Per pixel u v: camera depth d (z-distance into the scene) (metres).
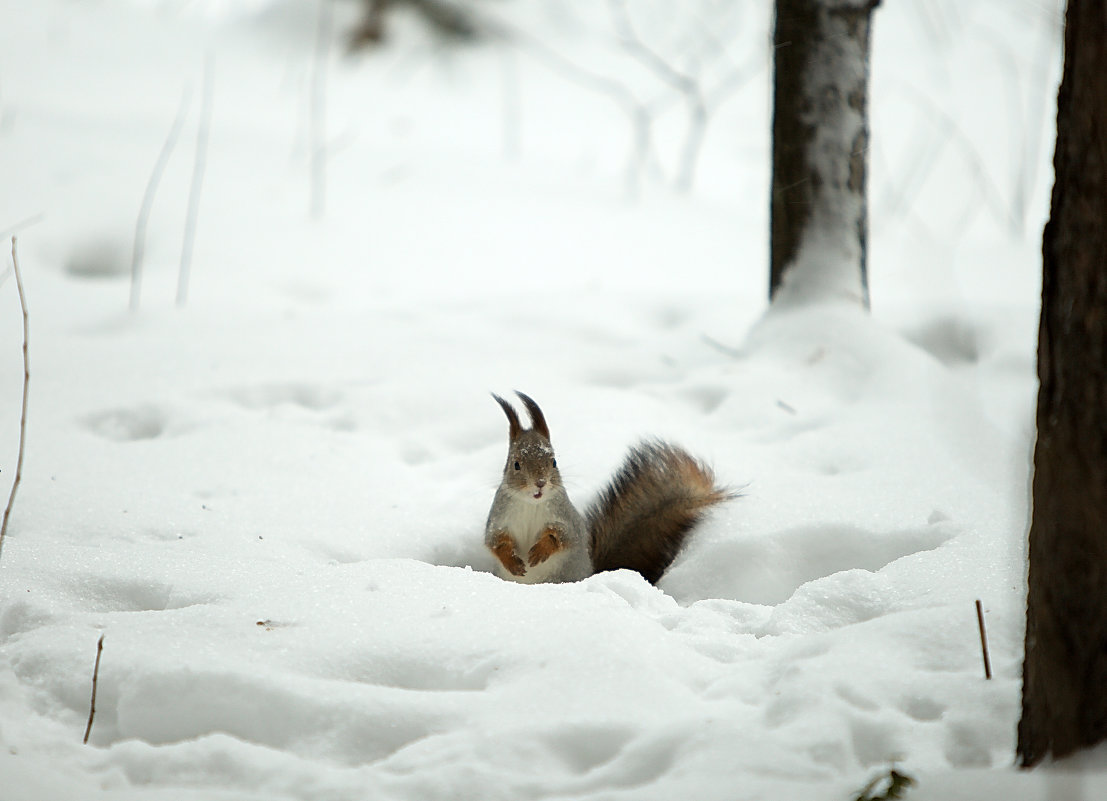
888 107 27.66
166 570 6.83
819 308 12.72
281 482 9.29
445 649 5.53
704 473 9.27
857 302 12.92
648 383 12.33
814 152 12.83
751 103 30.03
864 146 13.08
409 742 4.80
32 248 16.41
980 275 17.80
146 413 10.94
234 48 30.91
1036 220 22.20
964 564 6.55
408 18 32.03
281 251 17.70
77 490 8.73
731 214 22.77
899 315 14.46
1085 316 4.01
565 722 4.74
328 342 13.38
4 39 28.45
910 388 11.35
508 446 10.50
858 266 13.08
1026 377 12.17
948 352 13.65
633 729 4.70
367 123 26.77
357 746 4.79
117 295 15.19
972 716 4.70
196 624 5.84
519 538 8.53
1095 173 3.91
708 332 14.32
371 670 5.43
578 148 26.50
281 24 32.09
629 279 18.31
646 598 6.55
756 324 13.28
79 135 21.66
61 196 18.30
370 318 14.49
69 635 5.69
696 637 5.85
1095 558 4.07
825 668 5.13
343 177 21.86
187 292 15.62
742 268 19.39
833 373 11.88
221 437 10.20
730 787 4.14
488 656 5.44
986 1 32.91
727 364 12.42
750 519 8.46
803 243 13.01
